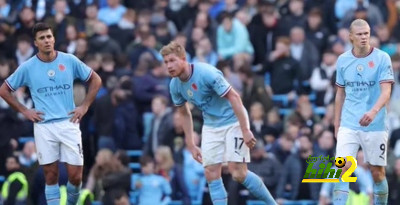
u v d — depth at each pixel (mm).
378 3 73500
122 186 59250
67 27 69438
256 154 58812
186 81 42281
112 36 70750
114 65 66812
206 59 69188
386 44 69438
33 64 42688
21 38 69562
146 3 77000
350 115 42344
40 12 73500
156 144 63188
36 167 58281
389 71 41812
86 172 63000
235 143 42469
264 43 71062
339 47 67625
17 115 64438
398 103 64188
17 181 58000
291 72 68375
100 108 63906
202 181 61312
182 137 62750
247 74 65000
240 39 69688
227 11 71062
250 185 42969
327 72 67625
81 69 43219
